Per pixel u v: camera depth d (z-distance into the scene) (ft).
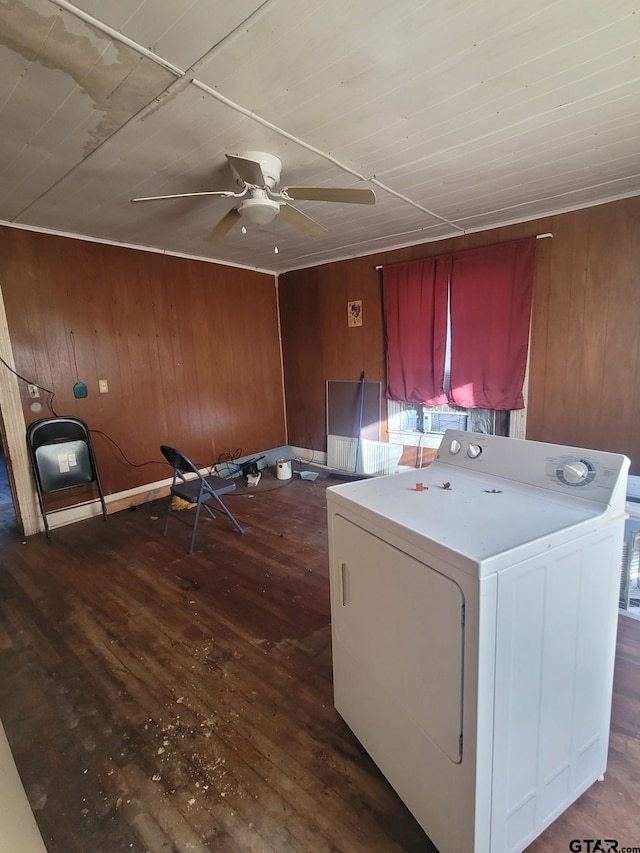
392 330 13.75
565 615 3.74
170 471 14.19
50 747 5.13
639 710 5.42
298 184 8.64
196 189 8.58
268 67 5.07
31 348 10.96
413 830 4.11
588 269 10.09
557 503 4.26
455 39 4.69
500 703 3.34
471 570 3.09
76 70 5.02
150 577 8.97
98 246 12.03
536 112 6.19
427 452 13.75
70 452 11.40
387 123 6.38
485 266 11.51
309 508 12.55
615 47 4.88
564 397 10.80
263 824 4.22
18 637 7.19
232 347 15.92
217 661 6.49
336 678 5.32
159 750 5.06
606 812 4.21
